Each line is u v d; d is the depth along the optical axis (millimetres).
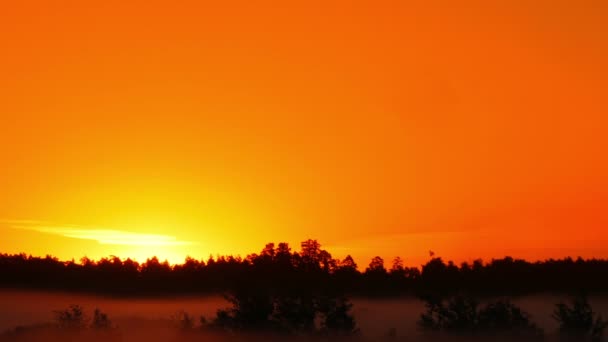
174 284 121875
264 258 103812
